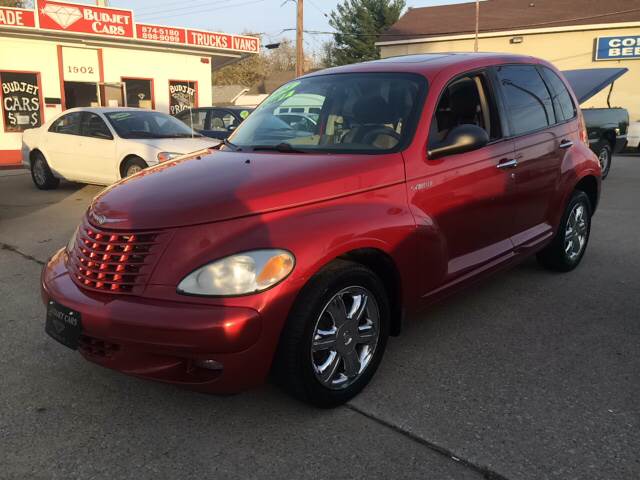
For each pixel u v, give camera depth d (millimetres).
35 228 7422
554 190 4734
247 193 2861
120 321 2654
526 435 2785
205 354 2596
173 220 2762
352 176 3129
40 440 2807
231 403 3133
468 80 3980
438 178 3510
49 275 3180
